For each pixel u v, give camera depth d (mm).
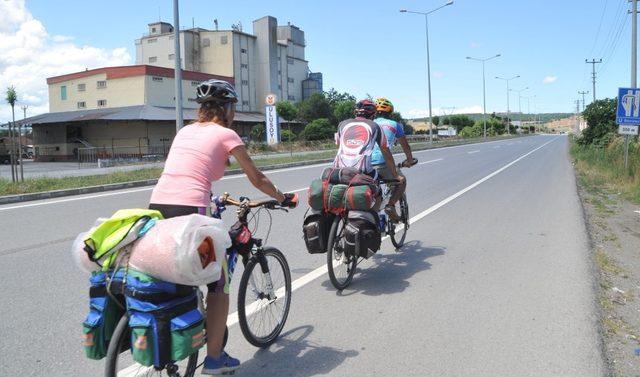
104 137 43469
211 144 3387
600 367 3764
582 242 7773
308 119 66438
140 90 47156
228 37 66438
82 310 5012
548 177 18172
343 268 5625
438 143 52875
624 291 5543
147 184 16984
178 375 3186
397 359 3943
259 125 51594
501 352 4035
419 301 5223
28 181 15328
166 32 70562
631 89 16281
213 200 3740
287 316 4539
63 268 6461
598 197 13141
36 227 9164
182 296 2857
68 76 52125
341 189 5184
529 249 7395
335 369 3791
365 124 5680
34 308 5051
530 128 164000
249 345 4203
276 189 3693
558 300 5191
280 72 74562
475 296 5359
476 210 10883
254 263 3992
